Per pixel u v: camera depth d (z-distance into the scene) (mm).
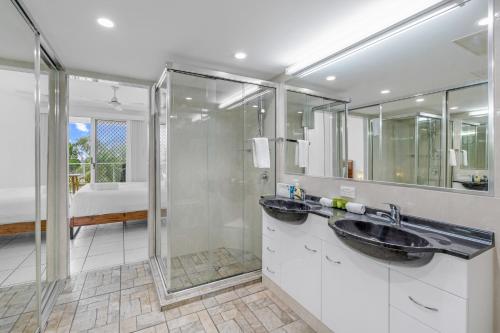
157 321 1951
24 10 1531
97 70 2664
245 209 3010
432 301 1144
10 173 1682
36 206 1829
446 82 1418
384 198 1746
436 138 1466
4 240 1721
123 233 4180
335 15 1659
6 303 1741
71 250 3416
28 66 1761
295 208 2289
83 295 2309
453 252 1071
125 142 6293
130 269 2857
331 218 1646
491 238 1207
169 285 2342
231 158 2986
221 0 1494
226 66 2559
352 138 1995
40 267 1879
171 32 1880
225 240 3021
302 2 1518
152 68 2621
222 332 1829
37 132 1809
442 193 1425
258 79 2801
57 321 1944
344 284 1580
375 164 1821
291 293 2078
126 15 1650
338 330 1632
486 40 1256
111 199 4012
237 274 2643
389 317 1322
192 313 2053
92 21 1720
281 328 1873
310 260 1866
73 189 5223
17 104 1715
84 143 5977
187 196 2771
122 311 2074
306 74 2445
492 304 1202
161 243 2828
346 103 2045
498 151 1204
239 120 2938
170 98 2424
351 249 1510
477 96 1287
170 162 2514
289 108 2674
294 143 2615
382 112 1775
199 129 2766
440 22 1447
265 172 2920
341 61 2084
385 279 1334
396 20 1600
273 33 1901
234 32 1885
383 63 1762
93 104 5191
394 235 1495
